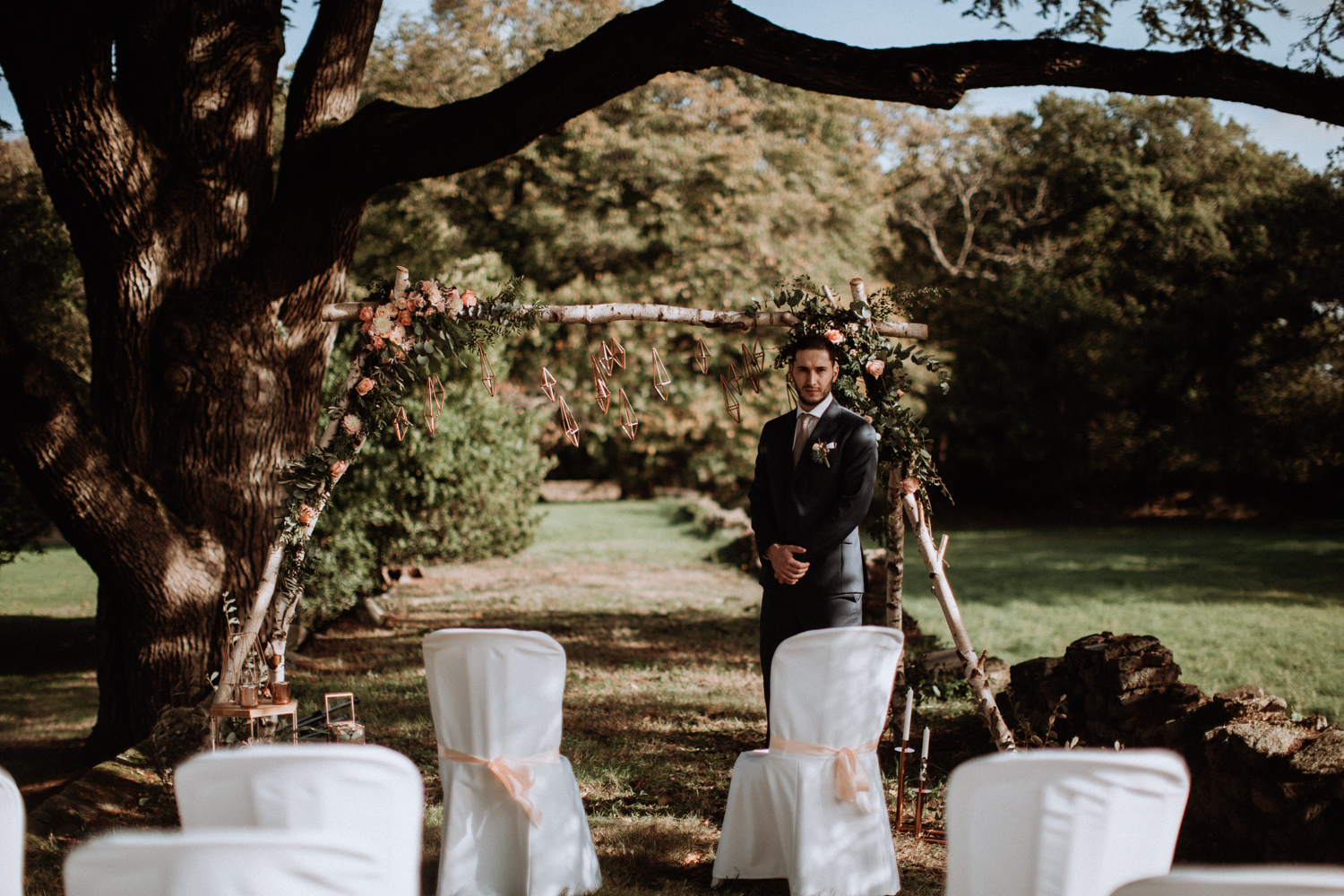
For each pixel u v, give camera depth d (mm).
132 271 6359
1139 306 26719
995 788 2322
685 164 22812
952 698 6840
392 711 6922
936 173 34125
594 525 23969
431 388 5531
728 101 23656
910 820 4742
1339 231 24688
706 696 7422
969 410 28000
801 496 4676
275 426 6672
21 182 12203
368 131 6117
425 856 4129
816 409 4777
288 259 6512
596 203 23016
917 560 18062
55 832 4664
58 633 12539
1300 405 25156
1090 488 28750
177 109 6492
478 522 12242
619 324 22875
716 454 26391
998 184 32938
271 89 6871
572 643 9797
